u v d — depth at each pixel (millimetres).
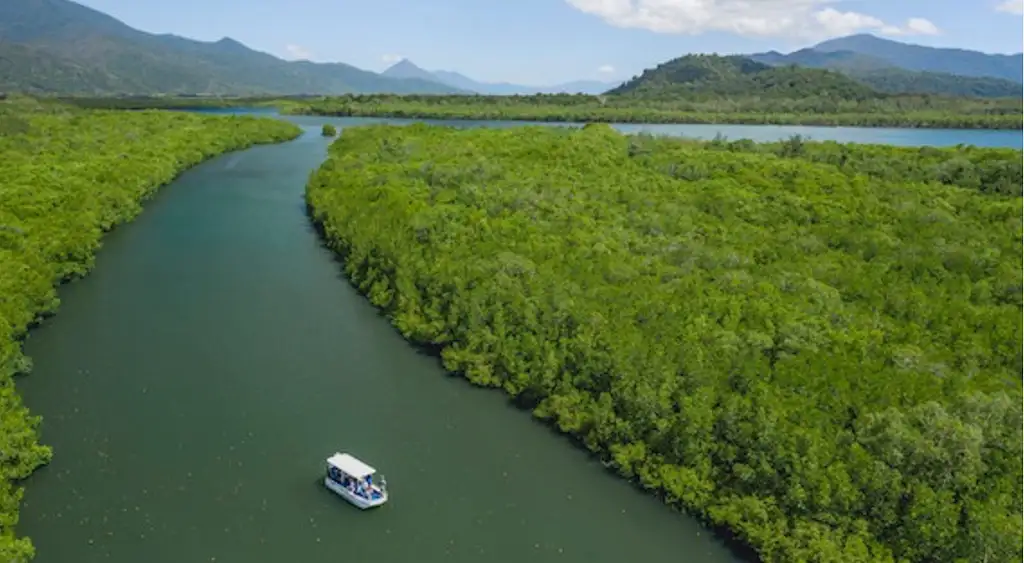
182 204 152250
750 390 64125
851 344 69500
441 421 75750
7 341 78312
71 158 156875
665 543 59500
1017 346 69562
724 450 61938
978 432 54844
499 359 82750
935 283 85312
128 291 104812
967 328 74188
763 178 126688
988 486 53656
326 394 79750
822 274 87375
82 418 72812
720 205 112438
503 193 118500
